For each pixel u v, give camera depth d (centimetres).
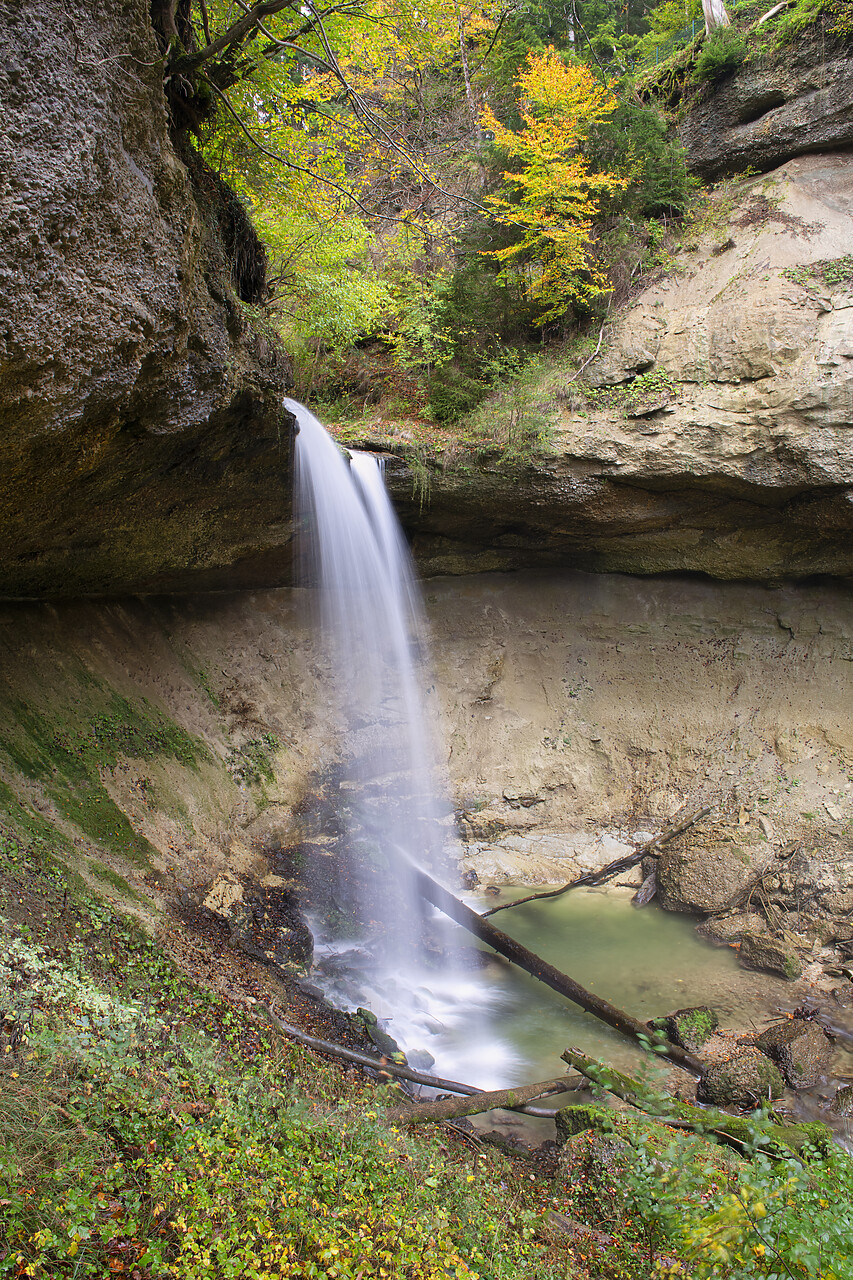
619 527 1325
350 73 1137
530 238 1340
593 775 1432
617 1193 576
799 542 1277
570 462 1227
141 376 582
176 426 681
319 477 1096
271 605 1334
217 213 737
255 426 853
